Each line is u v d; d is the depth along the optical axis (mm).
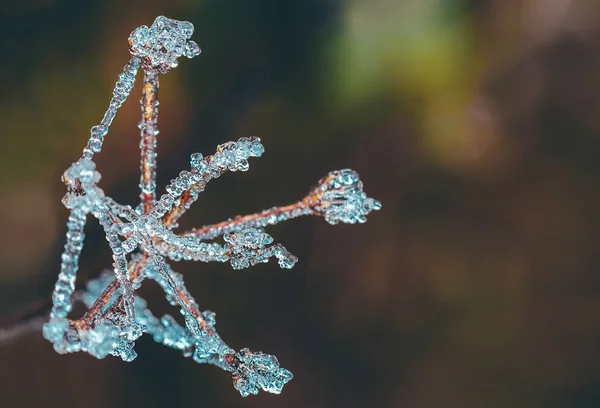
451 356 408
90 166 241
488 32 432
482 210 429
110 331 245
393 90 402
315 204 258
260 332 376
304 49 384
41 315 282
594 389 413
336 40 388
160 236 249
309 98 387
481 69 431
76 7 353
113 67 352
